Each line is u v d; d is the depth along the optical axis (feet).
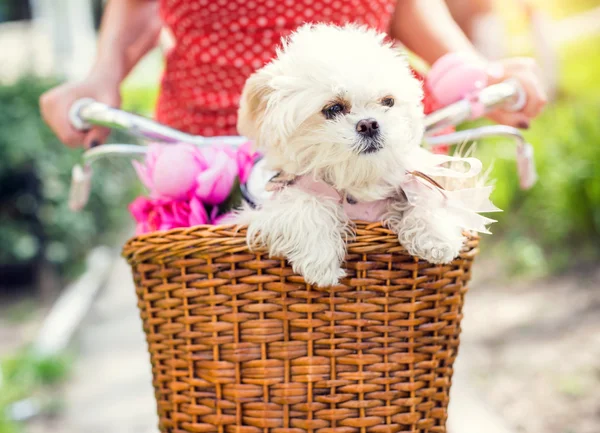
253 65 6.54
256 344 4.90
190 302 5.00
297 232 4.69
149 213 5.53
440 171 4.92
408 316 4.94
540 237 19.06
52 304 19.02
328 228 4.76
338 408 4.92
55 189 19.03
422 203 4.87
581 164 17.60
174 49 7.02
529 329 14.14
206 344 4.98
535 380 11.82
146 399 12.33
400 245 4.85
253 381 4.91
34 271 20.20
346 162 4.75
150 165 5.47
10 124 18.61
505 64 6.32
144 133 6.12
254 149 5.41
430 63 7.47
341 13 6.47
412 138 5.04
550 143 19.11
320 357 4.86
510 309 15.49
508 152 20.16
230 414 5.01
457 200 4.94
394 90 4.88
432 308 5.05
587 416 10.39
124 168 23.61
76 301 17.75
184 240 4.86
